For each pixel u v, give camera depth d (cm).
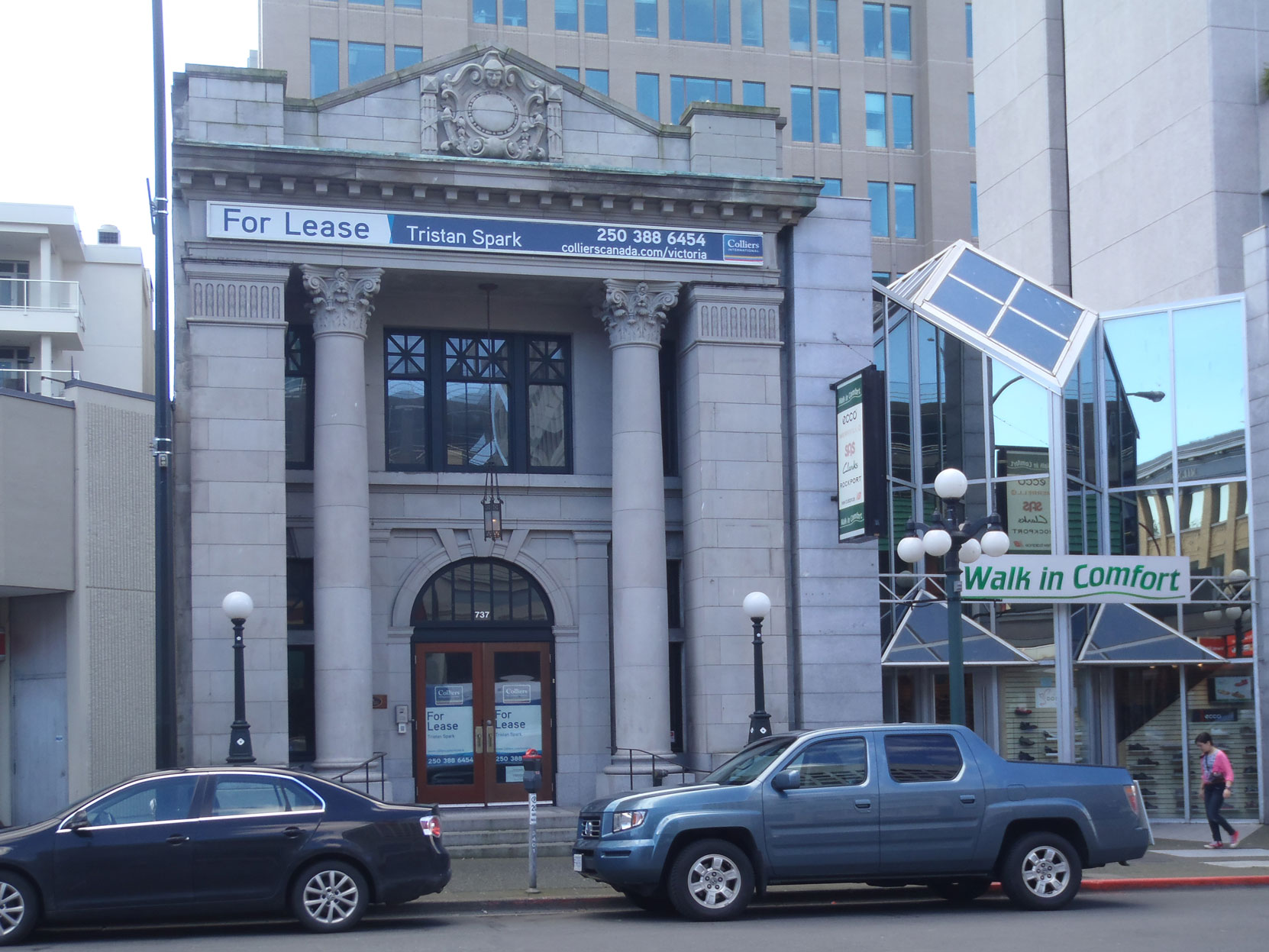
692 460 2306
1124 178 3612
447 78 2220
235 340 2109
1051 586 2420
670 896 1398
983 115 4325
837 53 5400
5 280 4169
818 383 2336
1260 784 2436
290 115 2177
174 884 1303
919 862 1426
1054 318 2625
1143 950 1166
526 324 2417
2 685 2248
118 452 2245
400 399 2372
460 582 2362
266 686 2055
